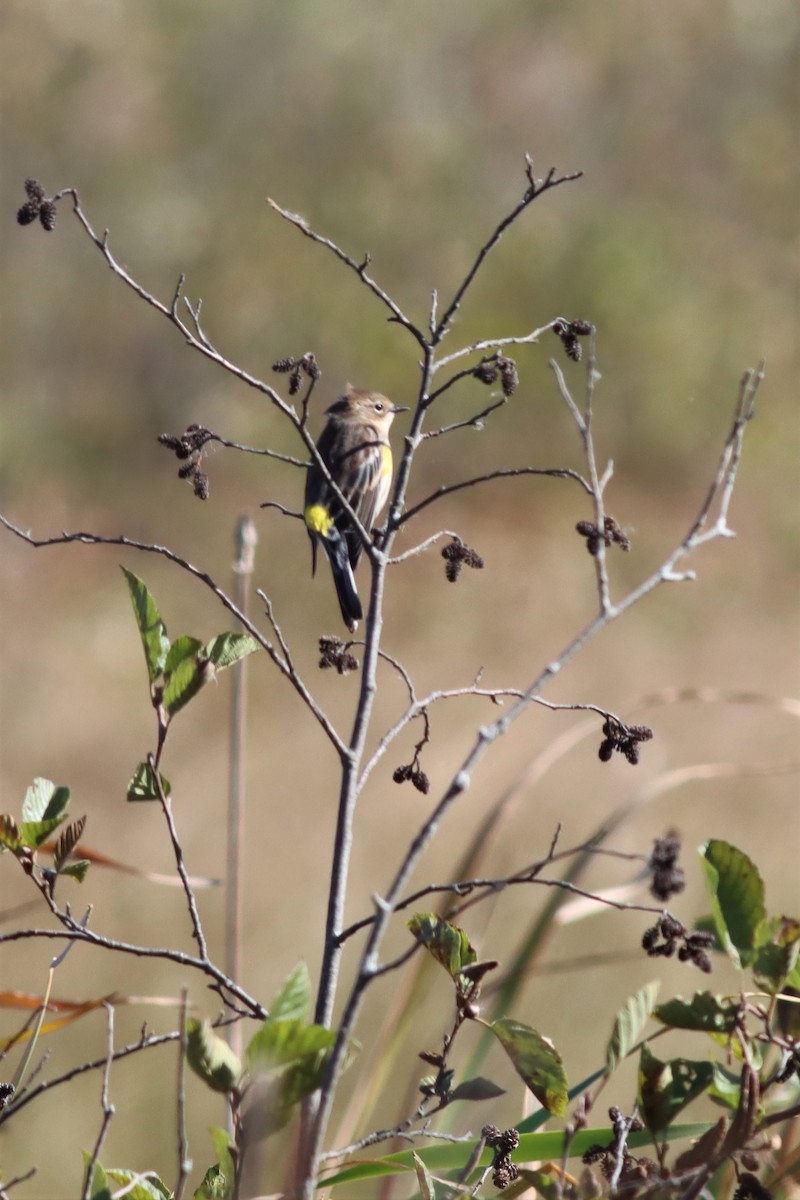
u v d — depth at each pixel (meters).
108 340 23.48
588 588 18.41
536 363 23.55
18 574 18.95
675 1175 2.74
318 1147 2.43
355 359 23.58
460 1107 4.00
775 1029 3.22
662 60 29.17
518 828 11.01
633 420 23.59
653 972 8.23
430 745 12.98
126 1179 2.84
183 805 12.07
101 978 8.77
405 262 25.16
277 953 9.19
